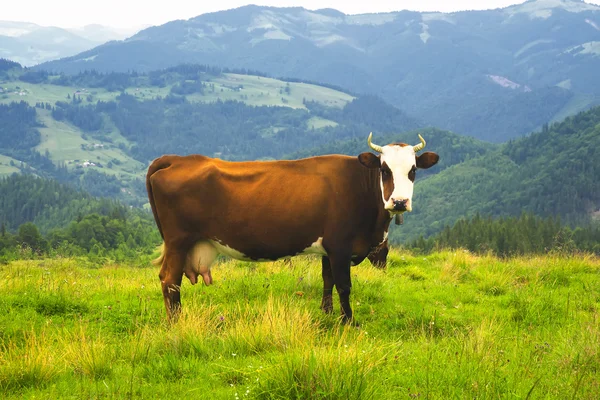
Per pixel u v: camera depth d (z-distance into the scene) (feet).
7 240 263.08
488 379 19.16
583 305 32.32
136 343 23.70
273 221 29.19
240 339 23.81
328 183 29.43
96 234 322.55
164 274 30.63
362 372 18.35
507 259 50.44
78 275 46.70
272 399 17.81
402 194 27.99
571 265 43.55
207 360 22.72
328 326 28.17
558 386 18.88
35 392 19.51
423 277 41.55
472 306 33.01
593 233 375.66
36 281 36.99
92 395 18.94
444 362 21.03
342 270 29.53
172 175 29.91
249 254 30.17
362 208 29.63
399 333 27.58
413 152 28.68
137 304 32.58
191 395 19.12
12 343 24.66
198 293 34.81
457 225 380.99
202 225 29.78
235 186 29.48
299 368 18.66
